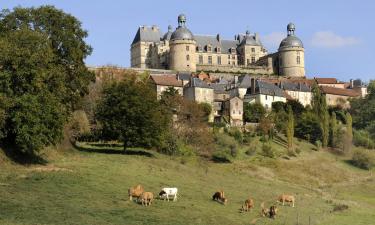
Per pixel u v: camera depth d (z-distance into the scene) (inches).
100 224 1736.0
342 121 6884.8
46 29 3228.3
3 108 2422.5
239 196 2731.3
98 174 2623.0
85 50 3479.3
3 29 3043.8
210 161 4389.8
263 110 6318.9
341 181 4537.4
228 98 6407.5
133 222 1822.1
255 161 4687.5
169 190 2332.7
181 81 6673.2
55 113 2650.1
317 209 2628.0
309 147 5634.8
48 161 2800.2
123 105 3644.2
